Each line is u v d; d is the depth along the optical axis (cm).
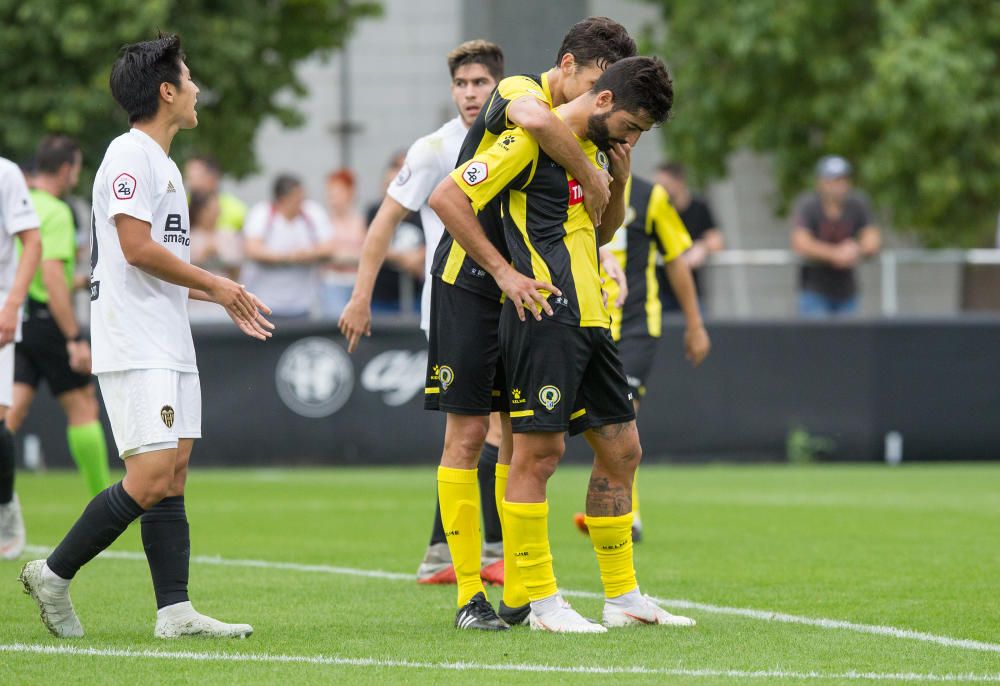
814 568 2398
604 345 1764
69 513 3406
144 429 1700
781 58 6538
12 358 2516
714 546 2728
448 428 1897
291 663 1560
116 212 1683
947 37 6234
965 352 5038
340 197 5188
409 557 2600
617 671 1512
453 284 1888
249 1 6172
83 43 5578
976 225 6638
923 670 1523
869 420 5019
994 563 2466
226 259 4897
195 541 2861
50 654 1617
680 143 6844
